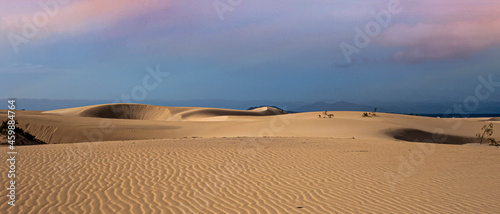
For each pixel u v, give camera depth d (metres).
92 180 9.53
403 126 37.81
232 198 8.14
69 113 96.56
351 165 11.74
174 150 14.37
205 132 44.59
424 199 8.12
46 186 8.88
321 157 13.13
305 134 34.28
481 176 10.38
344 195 8.38
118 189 8.74
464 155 14.08
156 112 103.94
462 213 7.21
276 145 16.61
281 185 9.22
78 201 7.80
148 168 10.97
